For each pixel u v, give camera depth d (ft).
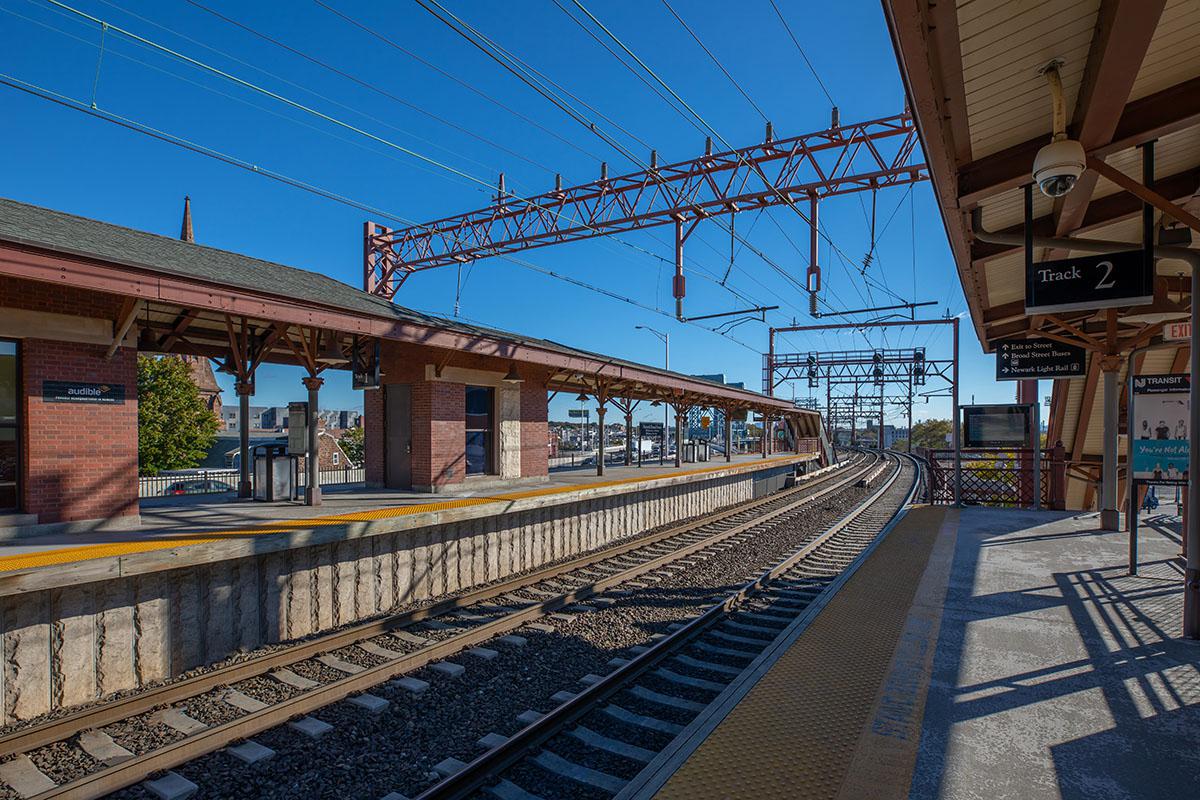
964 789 11.39
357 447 169.58
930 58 13.67
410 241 74.13
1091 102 15.01
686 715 17.72
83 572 20.03
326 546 28.30
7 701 19.12
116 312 27.27
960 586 25.23
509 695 19.07
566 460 92.32
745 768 12.53
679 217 48.57
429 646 21.90
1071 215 22.31
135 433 27.99
